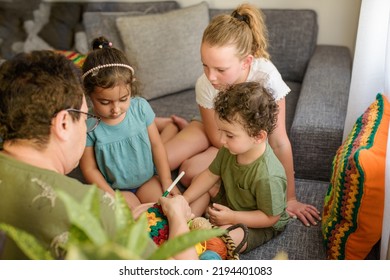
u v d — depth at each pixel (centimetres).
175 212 120
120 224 62
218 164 142
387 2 146
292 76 251
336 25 260
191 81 243
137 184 162
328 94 202
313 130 176
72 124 92
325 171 182
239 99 123
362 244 124
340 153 134
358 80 160
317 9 259
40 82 86
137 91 156
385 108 141
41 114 86
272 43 248
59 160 93
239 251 129
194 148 181
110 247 54
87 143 152
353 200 119
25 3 262
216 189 154
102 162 156
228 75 150
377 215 118
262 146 131
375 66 156
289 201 158
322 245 140
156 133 162
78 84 92
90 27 256
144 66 234
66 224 81
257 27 156
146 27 234
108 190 152
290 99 228
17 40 264
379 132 130
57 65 91
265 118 125
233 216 134
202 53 150
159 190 162
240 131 124
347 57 243
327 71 224
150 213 124
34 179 83
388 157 111
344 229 126
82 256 54
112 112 141
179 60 238
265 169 130
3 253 81
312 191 167
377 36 152
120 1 278
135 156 156
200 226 121
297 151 181
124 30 233
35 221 81
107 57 137
